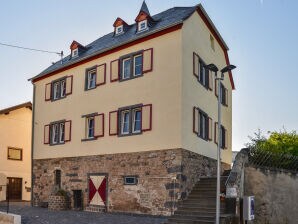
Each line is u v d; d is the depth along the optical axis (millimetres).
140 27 20719
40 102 25781
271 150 18828
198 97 19703
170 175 17438
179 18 18797
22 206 24688
